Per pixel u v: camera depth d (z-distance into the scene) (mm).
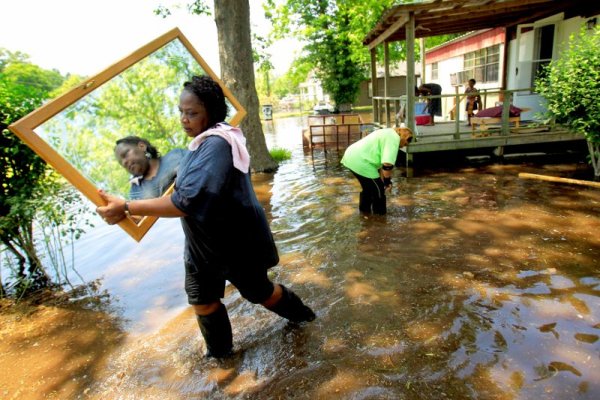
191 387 2691
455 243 4598
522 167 8031
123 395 2686
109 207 2107
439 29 11164
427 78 21406
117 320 3697
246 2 9773
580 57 6551
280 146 14719
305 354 2898
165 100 2566
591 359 2613
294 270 4238
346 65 26344
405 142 5633
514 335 2906
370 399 2420
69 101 2100
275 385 2621
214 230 2400
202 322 2826
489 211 5570
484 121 9117
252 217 2488
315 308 3482
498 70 12953
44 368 3078
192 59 2738
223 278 2648
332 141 13664
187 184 2117
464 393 2406
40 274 4922
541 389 2393
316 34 26172
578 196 5930
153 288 4250
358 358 2797
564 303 3266
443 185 7109
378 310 3373
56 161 2018
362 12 22000
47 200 4488
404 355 2787
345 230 5285
